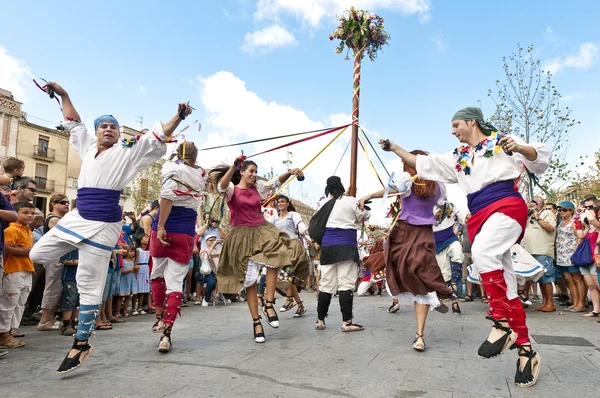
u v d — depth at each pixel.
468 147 3.15
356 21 9.11
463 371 3.00
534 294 8.40
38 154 29.06
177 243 3.95
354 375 2.90
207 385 2.69
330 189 5.21
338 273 4.83
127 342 4.12
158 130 3.30
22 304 4.23
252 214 4.41
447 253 6.26
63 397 2.49
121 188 3.31
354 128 8.75
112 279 5.62
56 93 3.44
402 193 4.09
